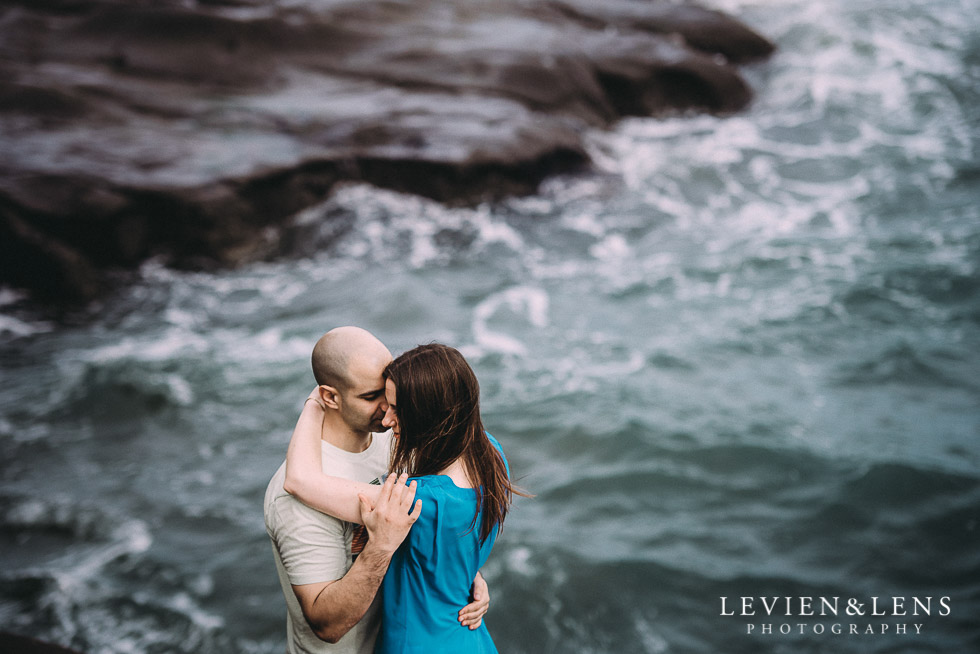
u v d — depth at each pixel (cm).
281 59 1747
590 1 2275
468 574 243
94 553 650
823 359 958
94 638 570
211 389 902
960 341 983
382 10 1952
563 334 1027
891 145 1688
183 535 671
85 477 748
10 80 1427
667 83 1956
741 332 1020
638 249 1305
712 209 1468
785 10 2445
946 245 1229
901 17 2322
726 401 864
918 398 878
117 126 1409
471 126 1538
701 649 574
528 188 1511
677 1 2356
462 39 1884
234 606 601
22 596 603
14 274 1133
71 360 966
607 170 1627
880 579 634
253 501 715
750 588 623
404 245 1302
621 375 918
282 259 1277
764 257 1234
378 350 234
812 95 1967
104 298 1139
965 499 709
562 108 1778
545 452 789
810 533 682
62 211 1145
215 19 1709
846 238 1293
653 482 739
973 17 2312
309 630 241
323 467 236
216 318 1086
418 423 232
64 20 1717
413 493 219
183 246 1223
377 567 219
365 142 1464
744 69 2159
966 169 1538
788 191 1523
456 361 234
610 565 638
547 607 605
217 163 1301
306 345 1000
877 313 1052
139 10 1705
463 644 244
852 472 739
